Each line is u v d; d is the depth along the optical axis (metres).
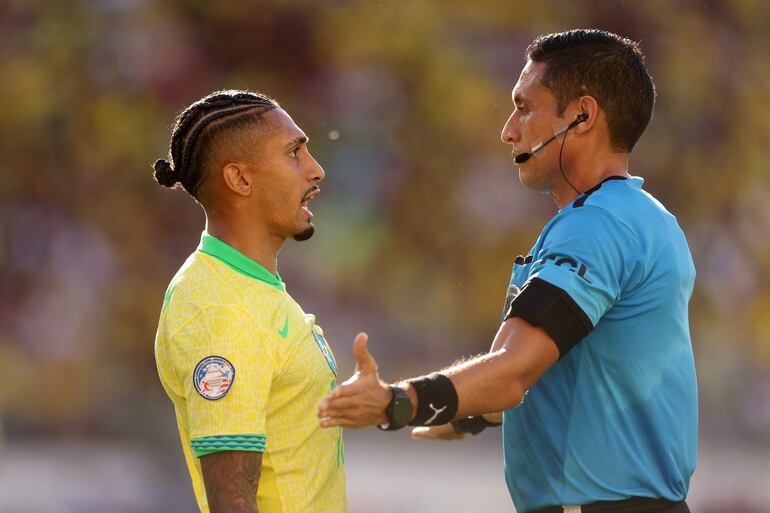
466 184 37.25
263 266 11.07
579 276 10.20
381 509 45.31
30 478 48.75
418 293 39.00
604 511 10.73
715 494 47.28
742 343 42.47
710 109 38.34
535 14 37.31
